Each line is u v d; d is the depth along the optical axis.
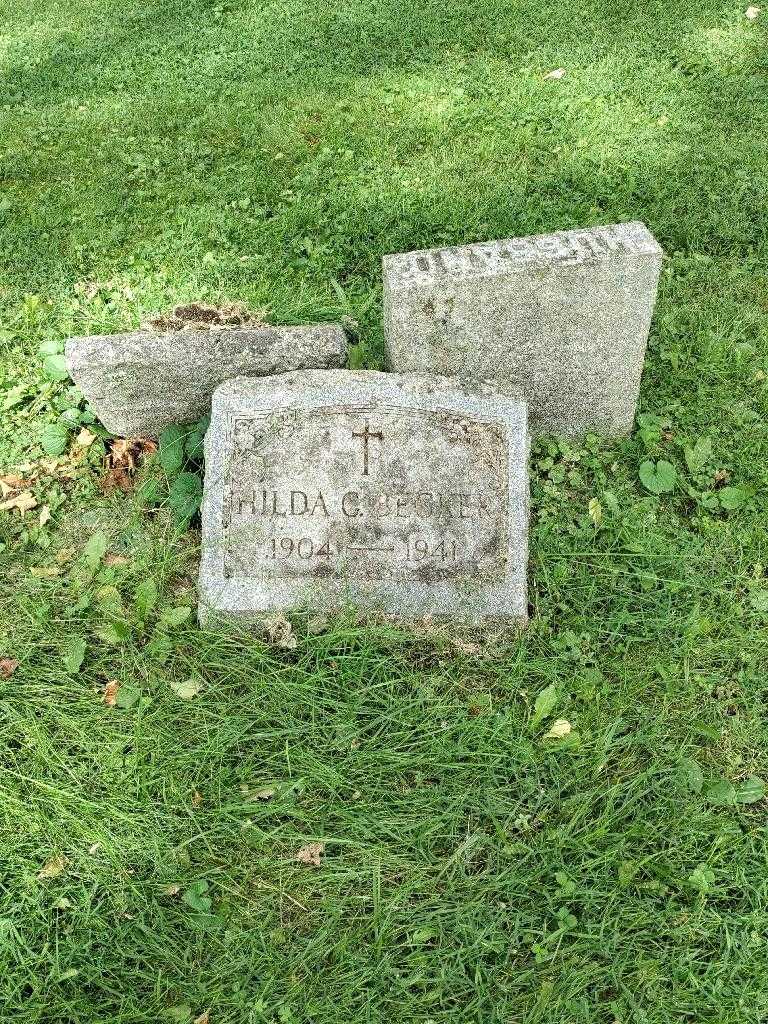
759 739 1.16
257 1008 0.96
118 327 1.75
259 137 2.20
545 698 1.16
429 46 2.47
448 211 1.94
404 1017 0.96
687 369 1.62
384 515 1.27
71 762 1.16
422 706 1.20
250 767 1.15
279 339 1.44
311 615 1.26
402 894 1.04
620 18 2.53
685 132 2.13
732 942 0.99
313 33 2.57
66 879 1.07
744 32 2.45
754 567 1.33
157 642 1.25
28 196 2.10
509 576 1.27
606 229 1.34
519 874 1.05
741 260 1.82
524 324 1.36
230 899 1.05
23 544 1.43
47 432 1.54
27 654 1.26
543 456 1.51
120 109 2.36
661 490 1.43
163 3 2.83
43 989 0.98
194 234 1.95
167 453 1.47
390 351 1.41
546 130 2.16
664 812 1.10
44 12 2.87
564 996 0.96
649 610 1.30
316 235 1.93
